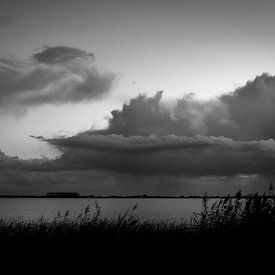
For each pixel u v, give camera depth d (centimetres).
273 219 1368
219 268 1079
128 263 1134
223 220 1441
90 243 1314
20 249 1269
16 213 7662
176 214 6094
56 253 1226
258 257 1137
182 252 1202
